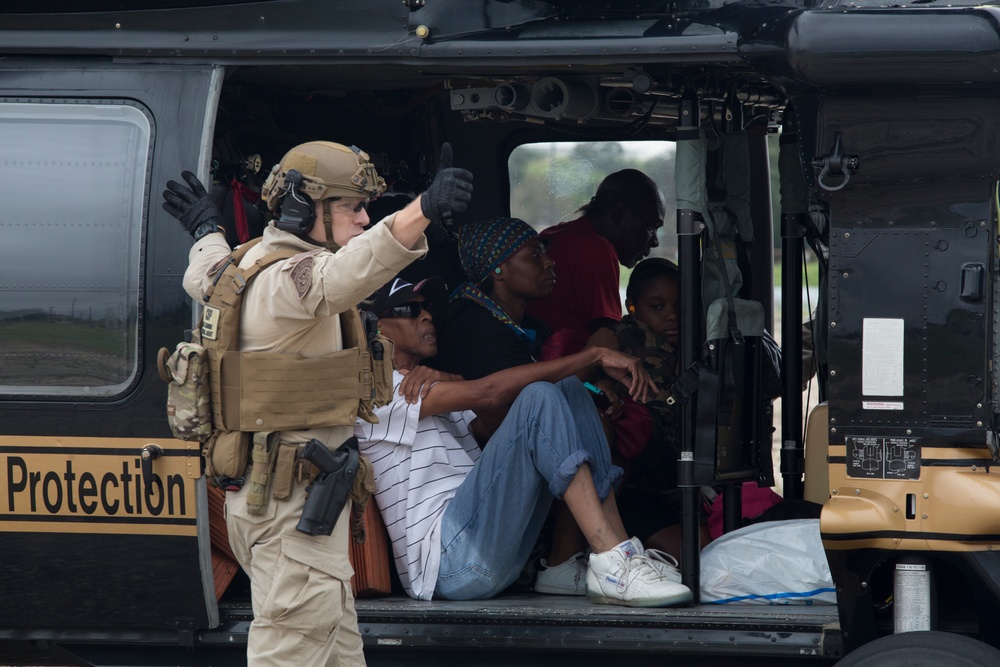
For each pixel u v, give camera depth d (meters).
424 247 10.73
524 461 13.03
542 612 12.38
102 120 13.15
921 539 11.18
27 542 13.07
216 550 13.34
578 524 13.06
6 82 13.34
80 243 12.99
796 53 11.10
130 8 13.23
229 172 14.99
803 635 11.77
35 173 13.14
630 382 13.73
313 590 11.30
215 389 11.30
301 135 16.59
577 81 13.54
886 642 11.03
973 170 11.12
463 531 13.27
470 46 12.34
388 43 12.56
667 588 12.59
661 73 12.44
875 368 11.41
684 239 12.62
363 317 11.88
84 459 12.90
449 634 12.53
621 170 17.36
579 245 16.88
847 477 11.50
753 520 14.96
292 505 11.30
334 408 11.38
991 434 11.11
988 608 11.14
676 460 14.59
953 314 11.20
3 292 13.07
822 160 11.36
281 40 12.82
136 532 12.84
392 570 14.32
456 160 18.14
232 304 11.23
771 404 15.80
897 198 11.36
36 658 13.94
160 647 13.30
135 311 12.84
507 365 14.32
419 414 13.59
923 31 10.81
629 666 12.43
